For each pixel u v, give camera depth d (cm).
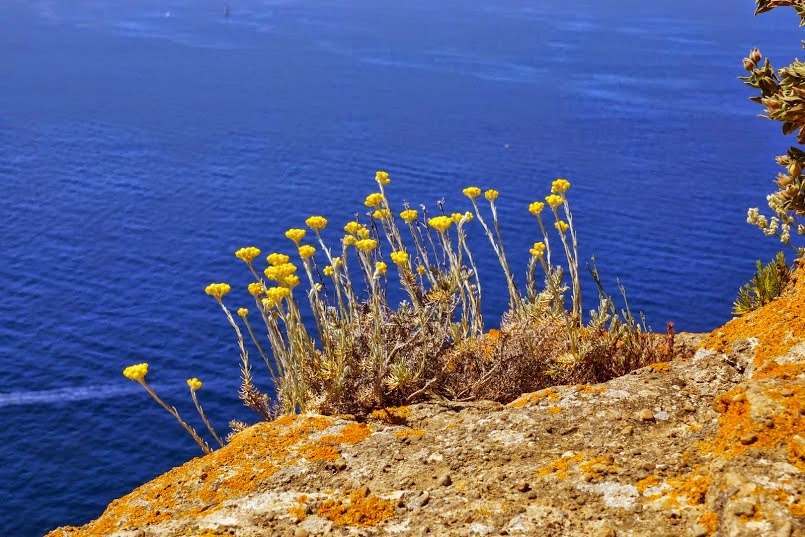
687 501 347
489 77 17225
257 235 8212
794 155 495
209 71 18188
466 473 416
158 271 7275
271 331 534
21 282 7019
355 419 512
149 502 448
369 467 442
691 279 6756
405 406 522
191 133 12838
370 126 13125
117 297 6700
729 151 11350
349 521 391
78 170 10681
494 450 433
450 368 559
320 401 527
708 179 10000
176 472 479
